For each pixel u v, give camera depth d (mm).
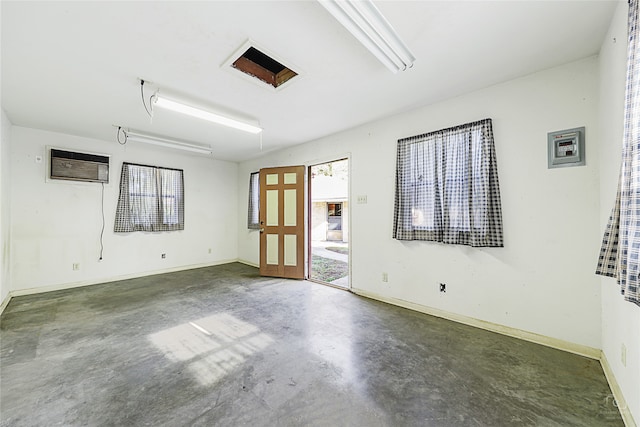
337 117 3422
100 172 4430
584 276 2145
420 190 3092
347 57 2111
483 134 2596
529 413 1540
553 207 2277
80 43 1926
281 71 2555
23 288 3791
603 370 1929
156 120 3531
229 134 4176
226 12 1633
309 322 2836
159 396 1693
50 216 4016
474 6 1603
